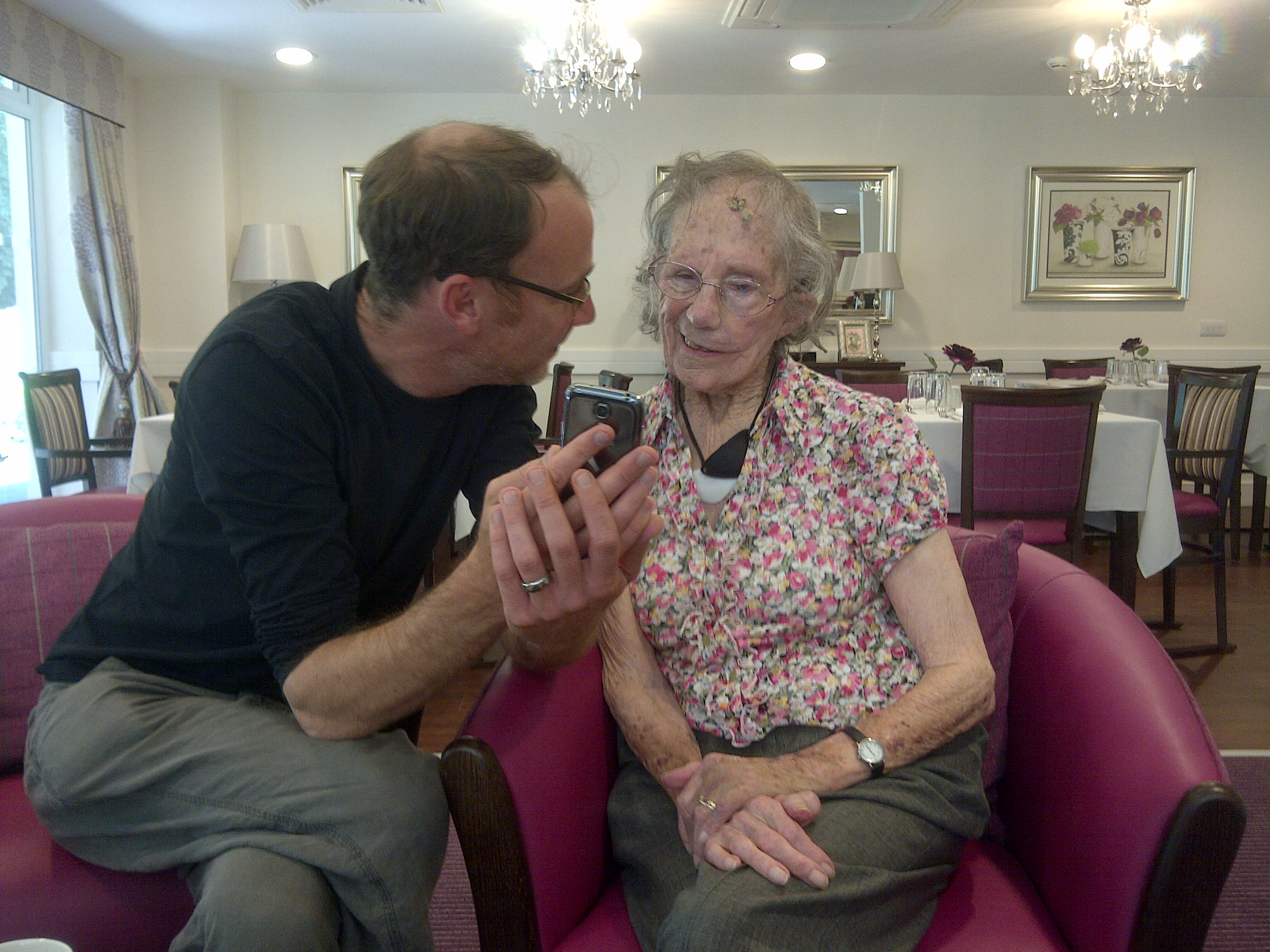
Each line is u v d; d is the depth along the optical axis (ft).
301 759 3.08
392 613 3.85
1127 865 2.91
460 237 2.99
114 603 3.57
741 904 2.81
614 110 19.72
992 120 19.88
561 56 14.83
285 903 2.81
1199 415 12.14
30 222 17.39
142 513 3.70
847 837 3.09
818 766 3.27
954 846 3.39
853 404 3.70
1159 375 17.28
